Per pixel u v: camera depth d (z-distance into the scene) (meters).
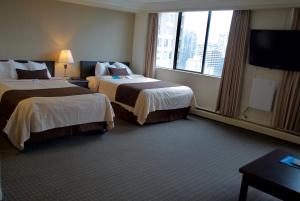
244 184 2.26
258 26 4.73
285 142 4.35
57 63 5.66
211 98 5.55
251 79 4.91
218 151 3.75
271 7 4.39
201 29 5.68
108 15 6.29
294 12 4.25
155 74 6.70
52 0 5.31
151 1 5.96
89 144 3.59
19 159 2.97
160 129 4.50
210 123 5.12
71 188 2.49
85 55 6.09
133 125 4.59
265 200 2.57
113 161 3.13
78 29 5.84
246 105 5.02
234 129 4.86
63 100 3.41
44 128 3.19
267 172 2.21
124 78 5.72
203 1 5.16
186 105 5.17
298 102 4.30
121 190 2.53
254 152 3.83
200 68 5.82
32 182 2.53
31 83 4.35
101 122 3.90
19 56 5.11
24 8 4.98
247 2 4.54
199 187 2.72
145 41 6.67
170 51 6.39
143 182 2.71
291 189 1.96
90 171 2.84
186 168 3.12
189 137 4.23
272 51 4.46
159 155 3.42
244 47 4.83
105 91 5.29
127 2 6.08
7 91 3.71
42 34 5.32
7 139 3.49
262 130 4.73
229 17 5.18
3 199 2.23
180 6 5.64
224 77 5.17
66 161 3.03
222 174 3.05
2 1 4.71
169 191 2.59
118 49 6.72
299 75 4.24
